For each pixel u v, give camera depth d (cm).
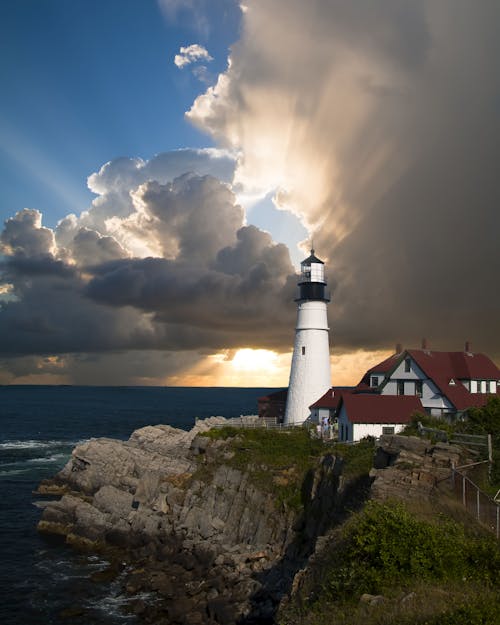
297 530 4375
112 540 5172
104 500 5656
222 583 4062
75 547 5184
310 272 7356
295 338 7438
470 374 5928
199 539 4800
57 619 3791
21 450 10350
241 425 6600
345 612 1789
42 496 6812
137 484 5934
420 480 3011
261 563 4262
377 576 1912
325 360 7262
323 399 6788
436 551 1956
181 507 5281
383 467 3606
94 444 6819
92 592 4206
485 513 2556
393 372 6031
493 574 1888
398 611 1650
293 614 2166
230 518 4916
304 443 5575
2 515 6128
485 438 3600
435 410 5706
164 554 4738
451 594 1728
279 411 8338
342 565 2117
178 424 16150
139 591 4203
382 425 5159
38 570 4634
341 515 3781
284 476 4966
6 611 3906
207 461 5762
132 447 6812
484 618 1507
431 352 6172
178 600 3928
